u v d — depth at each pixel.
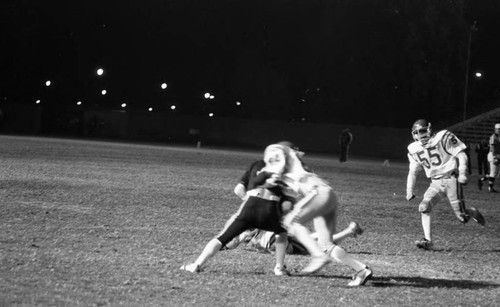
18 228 14.42
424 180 38.81
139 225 16.03
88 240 13.61
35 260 11.29
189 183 26.80
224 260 12.44
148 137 79.06
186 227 16.17
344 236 12.89
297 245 13.38
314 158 58.34
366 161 59.62
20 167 28.59
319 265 11.09
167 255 12.58
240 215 11.37
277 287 10.50
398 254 14.59
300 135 77.31
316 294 10.21
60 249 12.45
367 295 10.36
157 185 25.22
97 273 10.66
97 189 22.62
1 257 11.33
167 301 9.25
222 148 67.06
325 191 10.89
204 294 9.77
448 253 15.28
